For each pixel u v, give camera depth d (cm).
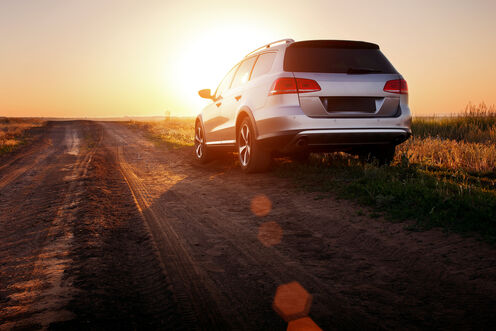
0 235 352
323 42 481
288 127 451
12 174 802
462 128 962
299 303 193
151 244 298
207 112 736
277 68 480
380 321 171
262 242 293
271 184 500
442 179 439
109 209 418
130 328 172
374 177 445
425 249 251
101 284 221
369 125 453
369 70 463
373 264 238
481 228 271
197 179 600
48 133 2586
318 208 371
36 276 240
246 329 170
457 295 190
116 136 2045
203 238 310
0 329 171
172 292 211
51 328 170
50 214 412
